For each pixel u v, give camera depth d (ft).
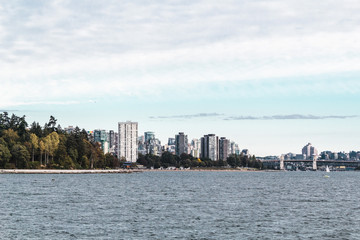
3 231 224.33
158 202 365.20
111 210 307.17
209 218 273.33
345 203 376.68
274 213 299.99
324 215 293.64
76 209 310.24
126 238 212.23
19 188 497.87
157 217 275.80
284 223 258.16
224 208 324.80
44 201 360.89
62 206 327.26
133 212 297.94
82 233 221.87
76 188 519.60
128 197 409.08
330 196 454.81
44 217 270.46
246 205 347.15
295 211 312.91
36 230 228.02
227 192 491.72
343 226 250.37
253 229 237.86
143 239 210.59
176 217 276.41
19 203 342.85
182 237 216.13
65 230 228.84
